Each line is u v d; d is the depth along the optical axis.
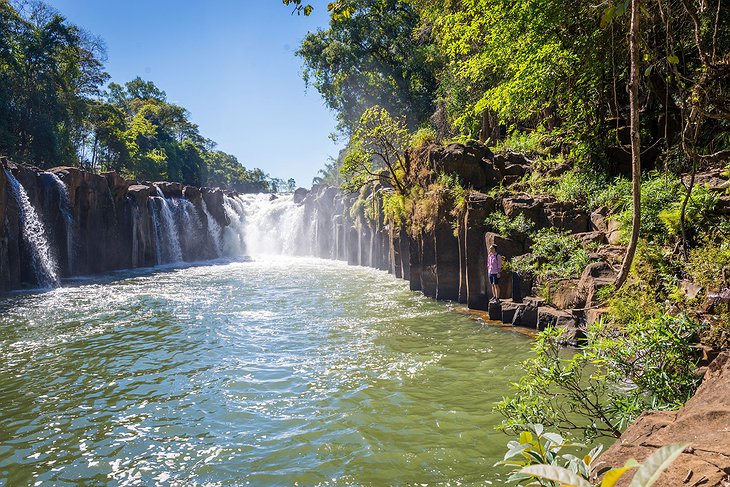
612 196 14.13
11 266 22.69
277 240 48.56
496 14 16.34
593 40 13.51
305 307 17.77
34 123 50.22
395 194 24.75
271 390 9.45
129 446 7.34
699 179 11.41
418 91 43.31
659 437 3.00
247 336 13.66
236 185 148.12
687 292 8.48
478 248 16.03
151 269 32.38
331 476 6.25
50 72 52.97
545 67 15.19
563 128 17.91
